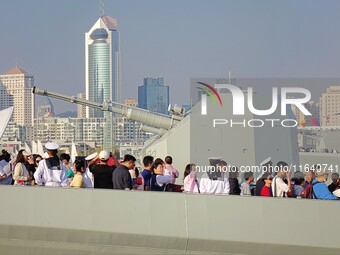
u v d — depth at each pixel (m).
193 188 17.19
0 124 23.44
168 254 16.39
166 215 16.20
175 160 24.88
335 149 16.42
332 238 15.07
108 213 16.66
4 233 17.70
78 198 16.94
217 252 15.98
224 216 15.80
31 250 17.53
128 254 16.67
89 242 16.94
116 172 16.92
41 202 17.30
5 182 20.62
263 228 15.53
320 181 16.28
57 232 17.17
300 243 15.30
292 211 15.34
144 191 16.38
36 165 21.81
